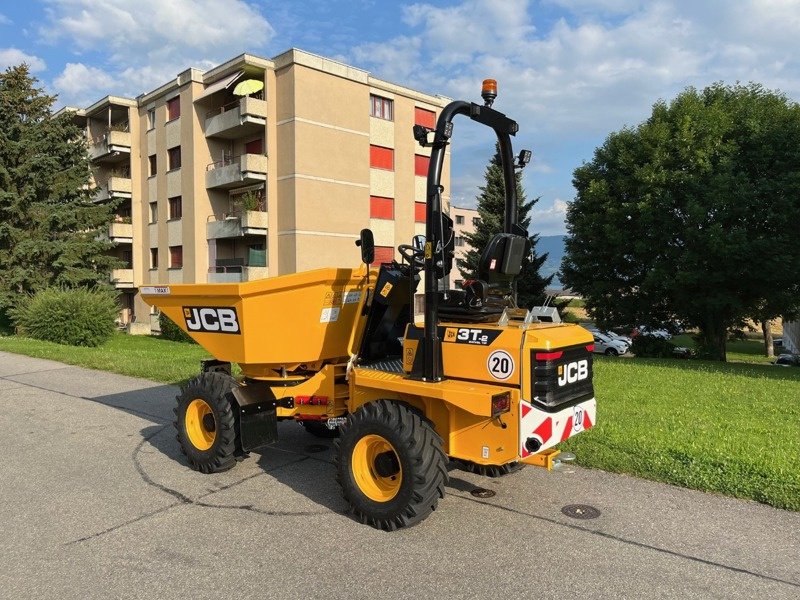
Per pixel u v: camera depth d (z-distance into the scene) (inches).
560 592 142.5
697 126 852.0
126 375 461.7
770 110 856.3
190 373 442.6
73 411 338.0
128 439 279.3
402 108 1369.3
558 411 175.9
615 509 192.4
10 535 175.8
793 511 189.8
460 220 2439.7
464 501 199.8
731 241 768.3
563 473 226.1
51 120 1108.5
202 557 161.5
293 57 1154.0
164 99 1385.3
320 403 226.7
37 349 625.0
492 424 171.6
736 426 281.7
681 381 431.5
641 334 1006.4
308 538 172.9
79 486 216.8
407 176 1386.6
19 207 1047.0
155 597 141.7
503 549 164.9
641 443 247.9
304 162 1182.3
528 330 175.9
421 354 183.2
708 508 192.5
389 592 143.0
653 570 152.9
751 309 914.1
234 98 1275.8
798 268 771.4
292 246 1184.2
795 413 314.0
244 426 217.6
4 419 319.6
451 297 187.6
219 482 220.7
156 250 1498.5
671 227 847.1
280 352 222.4
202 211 1302.9
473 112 188.2
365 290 227.3
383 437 176.7
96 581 149.2
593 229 938.7
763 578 148.9
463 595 141.3
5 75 1058.7
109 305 887.1
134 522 184.7
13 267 1037.8
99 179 1627.7
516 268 192.5
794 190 771.4
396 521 174.6
